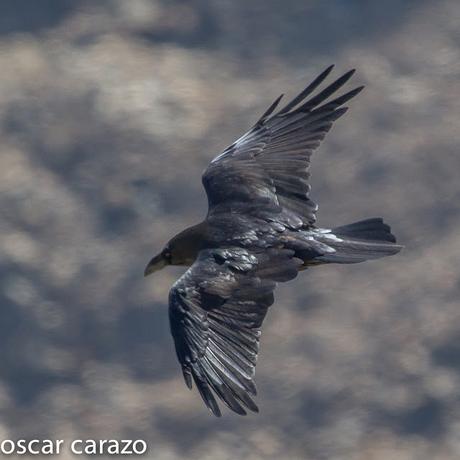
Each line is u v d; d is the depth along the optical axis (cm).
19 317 2208
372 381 2095
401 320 2180
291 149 805
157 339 2192
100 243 2330
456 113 2531
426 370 2111
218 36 2722
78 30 2706
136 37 2703
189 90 2575
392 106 2539
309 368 2106
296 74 2644
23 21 2725
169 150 2464
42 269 2270
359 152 2442
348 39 2711
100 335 2202
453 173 2420
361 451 2014
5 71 2605
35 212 2358
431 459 1997
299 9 2762
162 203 2398
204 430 2045
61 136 2486
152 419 2073
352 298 2208
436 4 2745
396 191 2381
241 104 2564
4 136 2486
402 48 2675
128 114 2505
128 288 2256
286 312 2186
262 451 2009
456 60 2639
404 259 2277
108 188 2409
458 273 2247
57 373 2158
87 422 2091
